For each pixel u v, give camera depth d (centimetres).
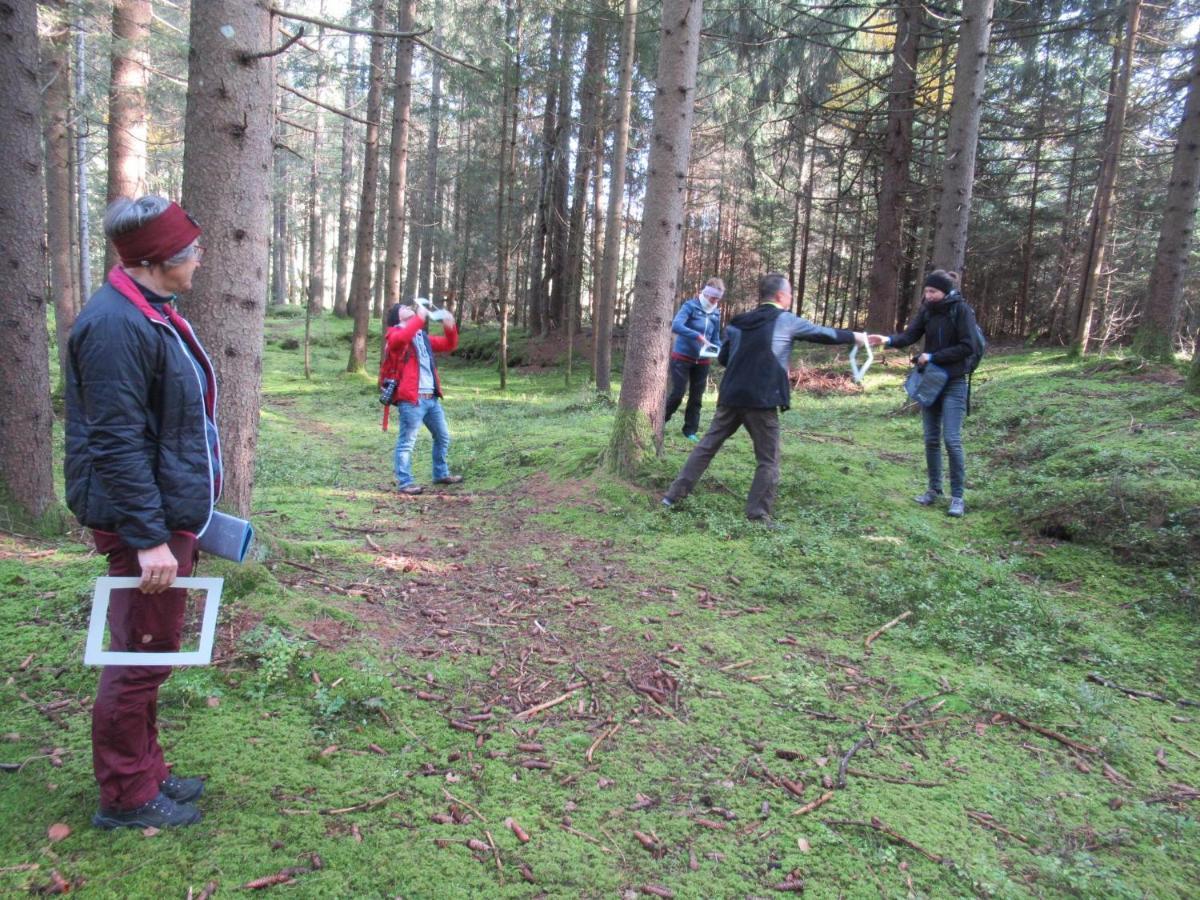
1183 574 446
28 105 461
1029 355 1504
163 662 209
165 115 1614
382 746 281
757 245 2673
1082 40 1534
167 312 218
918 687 345
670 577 464
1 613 353
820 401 1170
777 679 347
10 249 452
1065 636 400
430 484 724
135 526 196
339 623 363
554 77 1555
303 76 1519
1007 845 247
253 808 240
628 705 320
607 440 787
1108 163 1319
